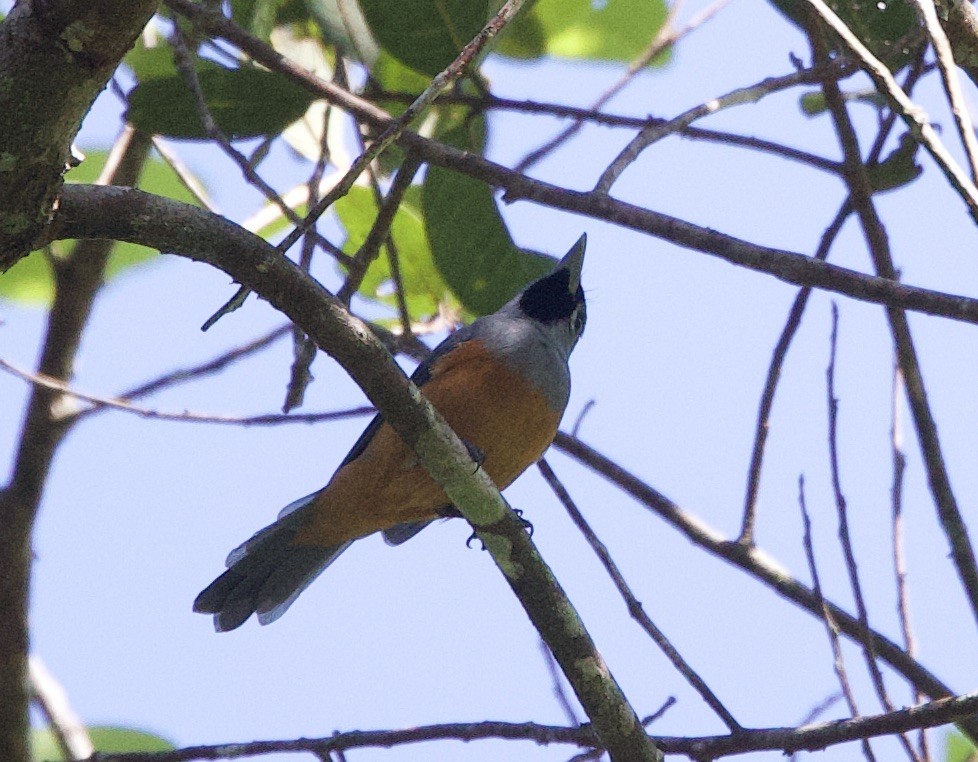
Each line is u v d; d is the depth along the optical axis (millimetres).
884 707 8562
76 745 11469
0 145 6035
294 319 7535
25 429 11688
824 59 10414
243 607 11555
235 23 10461
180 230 7211
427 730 8883
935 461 9930
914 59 10156
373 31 10531
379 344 7684
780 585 10766
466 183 11453
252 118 10742
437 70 10602
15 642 11008
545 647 9375
